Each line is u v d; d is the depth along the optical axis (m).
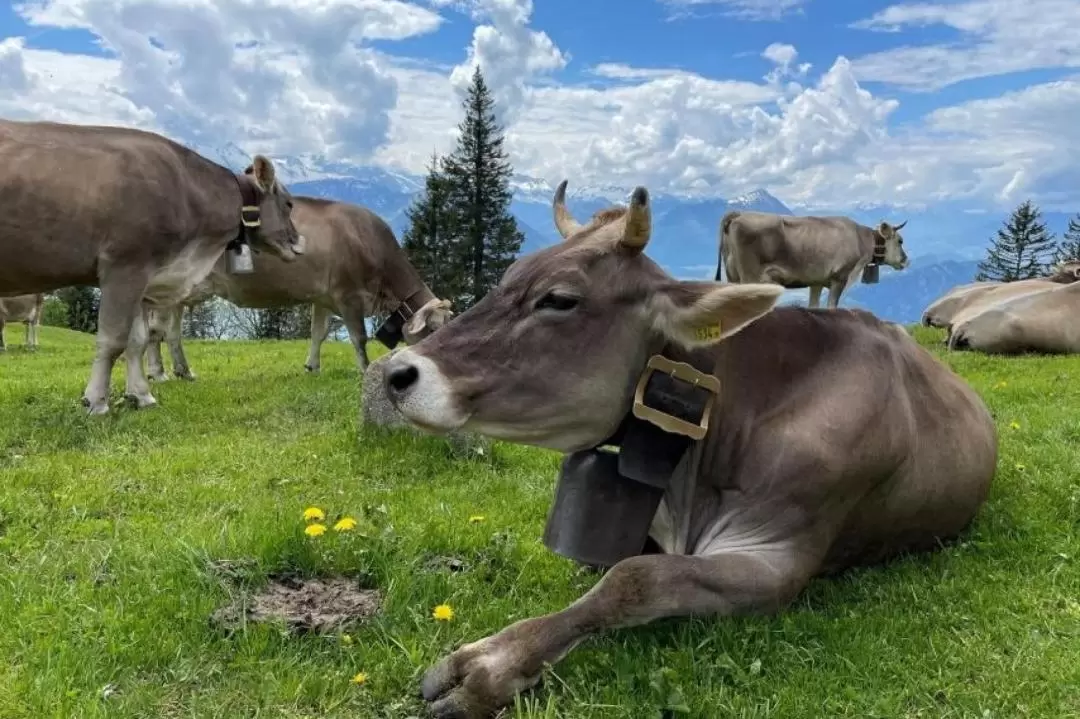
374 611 1.65
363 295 5.17
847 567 1.93
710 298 1.50
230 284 4.89
